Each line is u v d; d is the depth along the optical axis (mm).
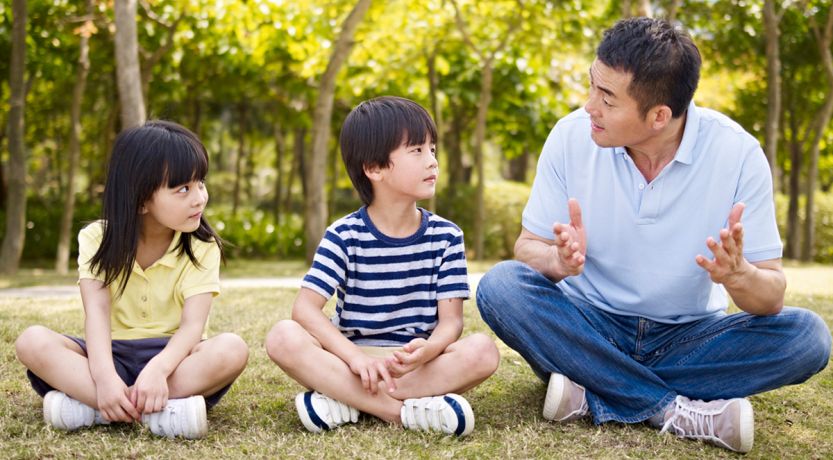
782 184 16703
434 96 11094
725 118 2252
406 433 2068
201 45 10609
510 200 12633
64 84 11781
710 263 1965
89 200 13484
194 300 2270
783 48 11375
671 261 2234
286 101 12641
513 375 2822
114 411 2037
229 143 21047
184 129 2244
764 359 2156
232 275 8586
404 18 10086
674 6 8078
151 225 2285
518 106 12180
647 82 2029
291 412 2332
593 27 10555
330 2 9391
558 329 2193
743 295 2016
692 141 2166
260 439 2027
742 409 1983
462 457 1884
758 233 2162
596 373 2193
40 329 2137
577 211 2096
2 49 9898
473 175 19859
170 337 2309
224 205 19609
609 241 2297
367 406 2146
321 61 10016
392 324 2326
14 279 7727
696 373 2211
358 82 11125
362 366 2102
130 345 2256
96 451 1885
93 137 13758
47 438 1975
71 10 9852
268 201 20297
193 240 2322
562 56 11234
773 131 9672
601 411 2197
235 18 9344
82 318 3906
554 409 2193
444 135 13398
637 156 2260
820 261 12945
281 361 2160
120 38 7320
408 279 2322
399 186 2252
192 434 2025
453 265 2322
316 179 9289
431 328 2348
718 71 11844
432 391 2191
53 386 2131
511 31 9930
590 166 2312
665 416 2156
